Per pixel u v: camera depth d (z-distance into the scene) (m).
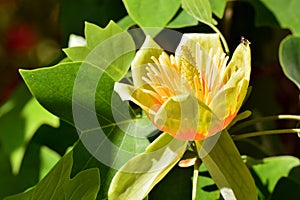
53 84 0.59
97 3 0.69
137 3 0.62
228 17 0.70
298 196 0.63
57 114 0.59
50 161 0.65
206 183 0.61
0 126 0.67
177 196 0.63
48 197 0.58
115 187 0.55
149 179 0.55
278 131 0.59
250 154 0.67
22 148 0.66
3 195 0.65
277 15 0.68
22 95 0.68
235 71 0.57
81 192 0.58
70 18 0.69
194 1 0.60
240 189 0.55
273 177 0.63
